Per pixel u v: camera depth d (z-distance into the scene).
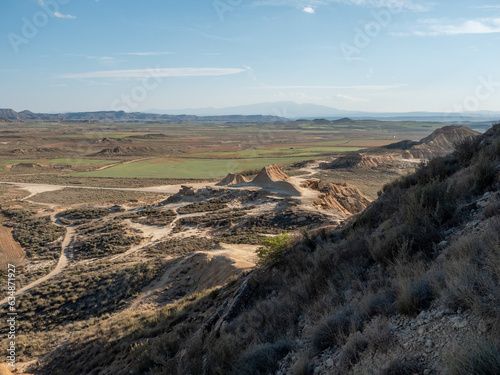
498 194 7.05
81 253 43.16
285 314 7.25
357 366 4.04
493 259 4.05
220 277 23.38
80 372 13.77
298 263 10.39
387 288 5.46
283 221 49.69
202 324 11.00
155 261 32.84
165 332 13.06
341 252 8.82
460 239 5.72
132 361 10.78
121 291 27.02
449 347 3.34
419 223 7.55
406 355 3.71
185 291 24.88
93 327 20.11
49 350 18.64
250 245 38.34
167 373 8.03
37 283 33.28
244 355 5.95
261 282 10.91
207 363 6.80
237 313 9.83
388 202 11.16
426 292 4.66
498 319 3.24
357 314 5.17
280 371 5.21
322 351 5.09
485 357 2.84
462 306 3.93
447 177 10.88
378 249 7.29
